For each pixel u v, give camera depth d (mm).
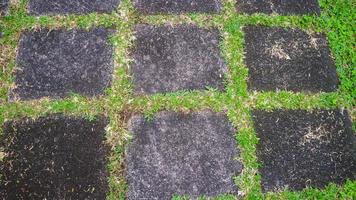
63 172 1401
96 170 1408
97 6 1727
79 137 1460
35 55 1612
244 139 1478
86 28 1675
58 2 1728
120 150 1441
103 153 1438
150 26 1688
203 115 1521
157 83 1569
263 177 1431
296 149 1484
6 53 1610
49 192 1370
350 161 1483
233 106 1540
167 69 1602
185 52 1643
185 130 1490
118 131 1472
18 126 1472
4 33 1651
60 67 1591
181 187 1396
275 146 1482
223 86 1578
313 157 1477
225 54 1646
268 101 1559
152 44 1650
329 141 1510
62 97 1528
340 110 1573
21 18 1685
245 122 1515
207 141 1476
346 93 1607
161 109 1522
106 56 1620
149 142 1462
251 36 1700
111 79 1569
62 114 1497
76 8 1719
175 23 1701
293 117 1542
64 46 1637
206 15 1726
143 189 1387
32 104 1511
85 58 1613
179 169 1424
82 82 1562
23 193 1366
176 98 1537
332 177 1449
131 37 1655
